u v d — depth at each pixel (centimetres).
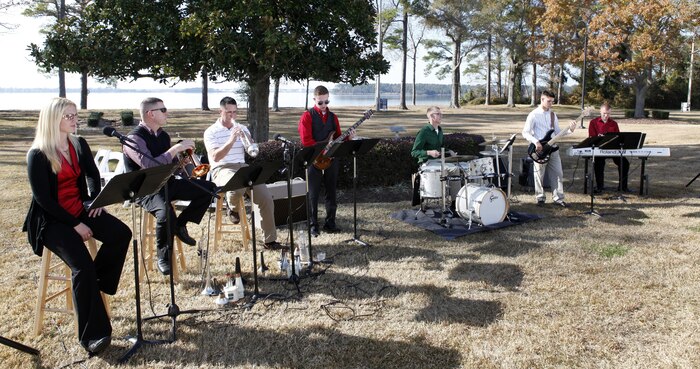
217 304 424
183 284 470
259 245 581
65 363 337
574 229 636
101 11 902
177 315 381
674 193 852
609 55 2941
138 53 893
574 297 434
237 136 516
